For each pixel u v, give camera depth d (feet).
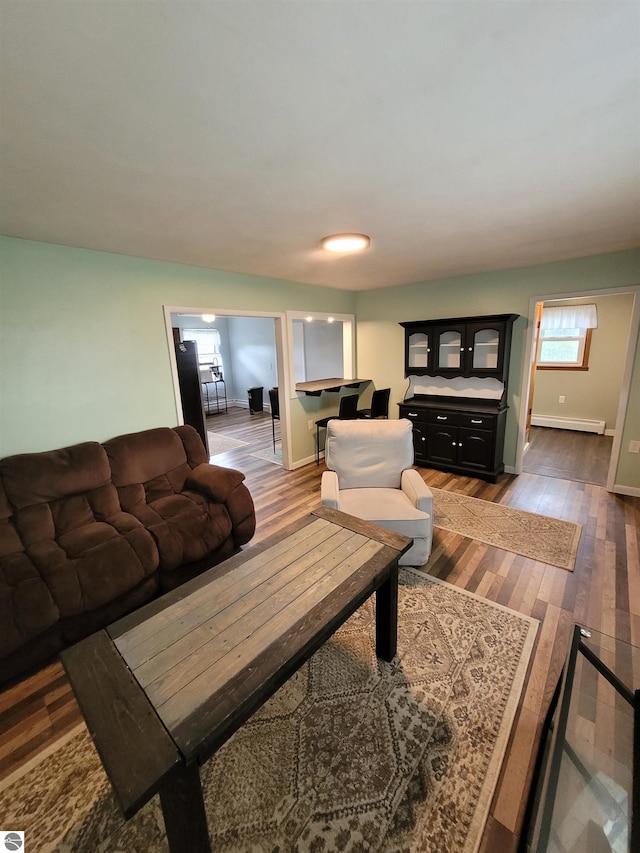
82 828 3.85
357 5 2.51
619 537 9.10
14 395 7.50
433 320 13.88
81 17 2.51
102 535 6.98
